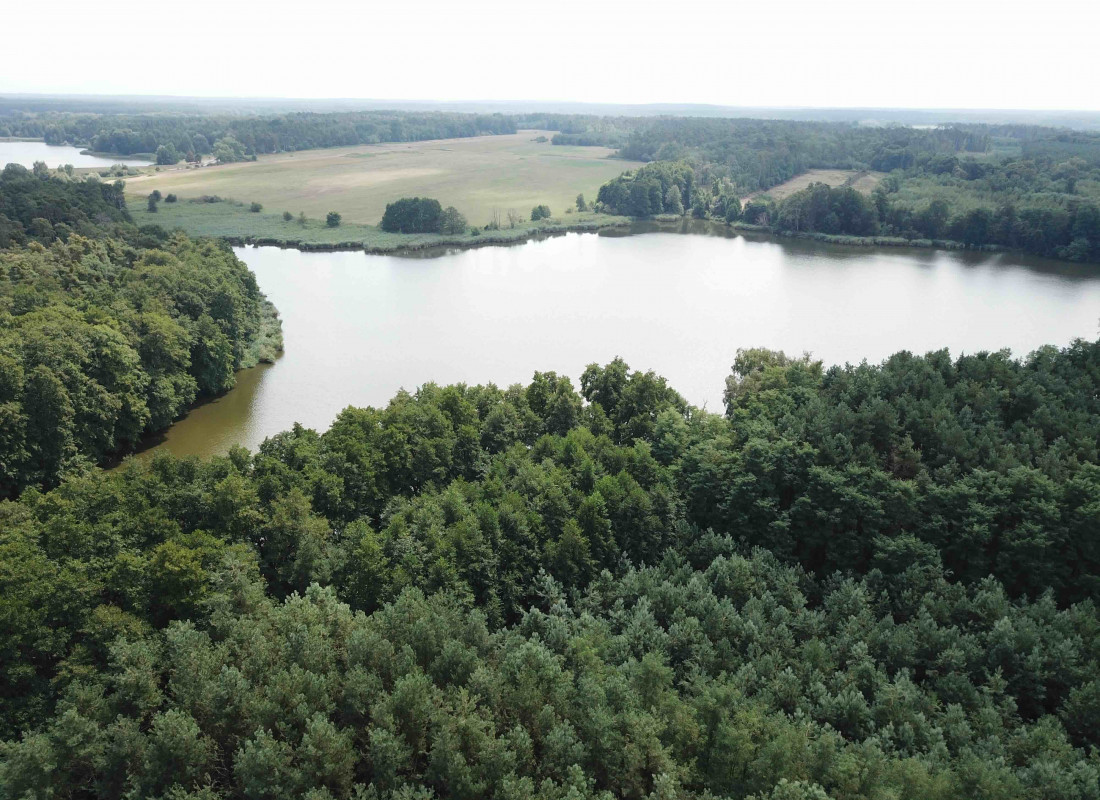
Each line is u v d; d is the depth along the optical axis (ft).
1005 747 180.96
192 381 431.84
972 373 360.07
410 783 174.60
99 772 176.76
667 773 165.78
